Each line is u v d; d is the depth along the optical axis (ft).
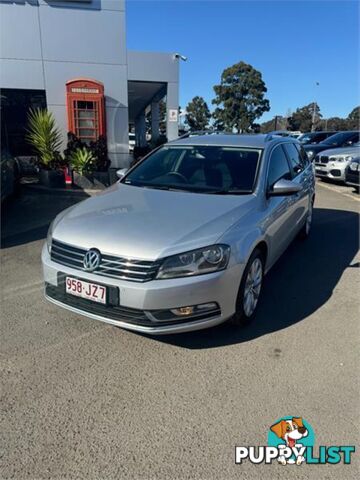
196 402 8.28
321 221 24.14
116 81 33.55
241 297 10.32
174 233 9.51
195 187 12.75
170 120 56.80
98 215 10.72
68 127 32.32
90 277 9.27
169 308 8.96
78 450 7.08
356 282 14.73
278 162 14.84
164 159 14.56
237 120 179.73
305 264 16.58
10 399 8.24
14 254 16.79
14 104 34.40
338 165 37.78
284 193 12.21
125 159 35.17
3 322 11.21
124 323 9.21
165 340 10.46
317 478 6.76
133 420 7.77
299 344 10.46
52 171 30.83
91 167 31.68
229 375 9.14
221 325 11.31
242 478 6.70
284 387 8.79
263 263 12.09
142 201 11.60
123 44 32.96
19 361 9.49
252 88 176.96
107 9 32.01
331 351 10.19
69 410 7.98
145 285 8.84
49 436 7.36
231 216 10.57
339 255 17.81
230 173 13.00
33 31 31.24
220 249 9.36
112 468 6.77
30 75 31.94
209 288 9.16
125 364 9.46
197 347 10.19
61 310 11.95
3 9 30.40
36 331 10.79
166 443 7.28
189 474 6.71
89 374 9.07
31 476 6.57
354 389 8.79
